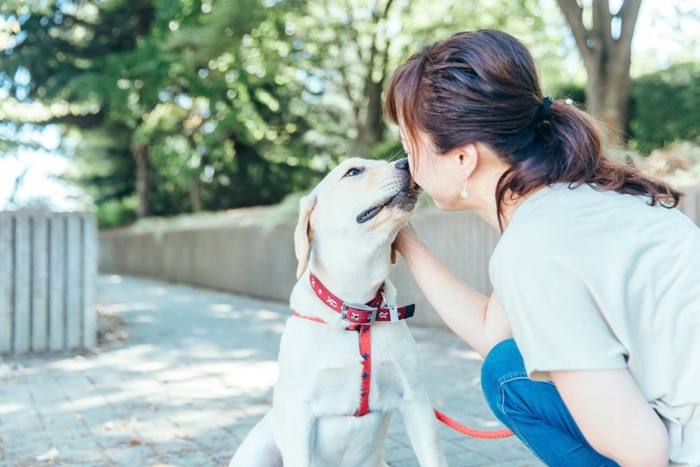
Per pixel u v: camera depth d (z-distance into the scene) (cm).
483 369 203
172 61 1535
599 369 138
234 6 1310
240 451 275
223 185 2152
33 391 516
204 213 1917
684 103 1123
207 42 1402
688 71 1137
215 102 1662
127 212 2622
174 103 1858
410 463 343
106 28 1781
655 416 140
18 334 684
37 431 405
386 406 256
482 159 164
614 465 175
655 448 138
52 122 1859
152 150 2045
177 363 636
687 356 145
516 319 149
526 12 1294
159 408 462
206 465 343
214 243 1673
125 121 1895
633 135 1193
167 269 2009
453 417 429
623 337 141
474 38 166
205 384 541
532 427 190
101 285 1803
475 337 215
